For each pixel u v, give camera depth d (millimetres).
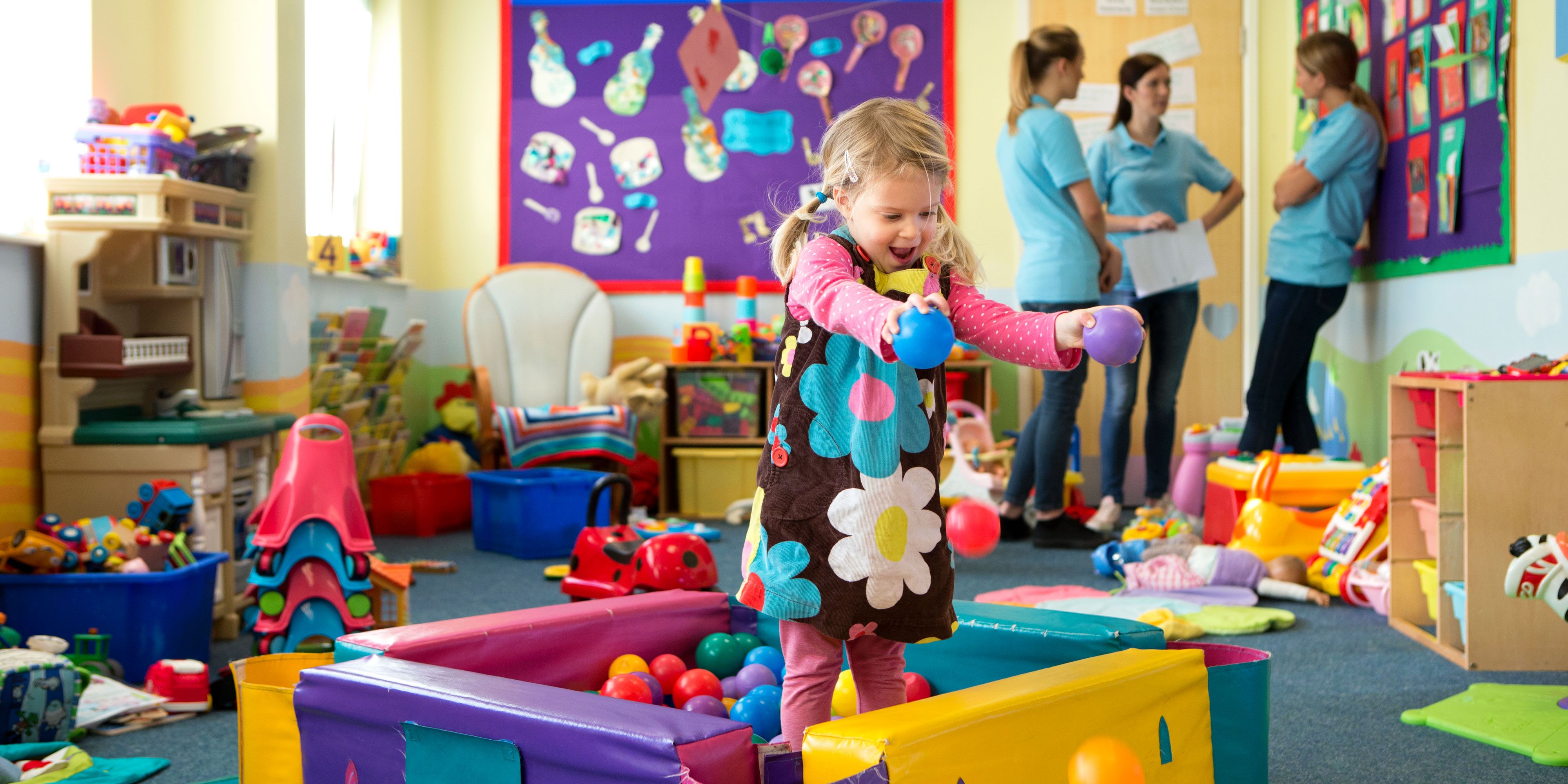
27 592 2002
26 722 1625
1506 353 2793
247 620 2229
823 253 1080
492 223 4668
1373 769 1543
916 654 1477
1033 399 4531
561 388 4324
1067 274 3270
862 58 4547
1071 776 1010
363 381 3980
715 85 4578
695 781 852
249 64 2988
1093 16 4328
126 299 2666
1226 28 4289
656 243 4602
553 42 4609
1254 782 1215
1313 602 2654
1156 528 3080
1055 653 1344
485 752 974
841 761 865
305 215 3180
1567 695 1825
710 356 4270
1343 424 3750
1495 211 2822
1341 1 3734
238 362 2887
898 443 1102
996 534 2545
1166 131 3711
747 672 1541
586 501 3402
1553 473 2021
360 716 1069
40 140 2594
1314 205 3318
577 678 1477
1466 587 2047
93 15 2693
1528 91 2691
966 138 4531
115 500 2373
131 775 1516
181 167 2637
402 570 2146
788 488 1113
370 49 4371
